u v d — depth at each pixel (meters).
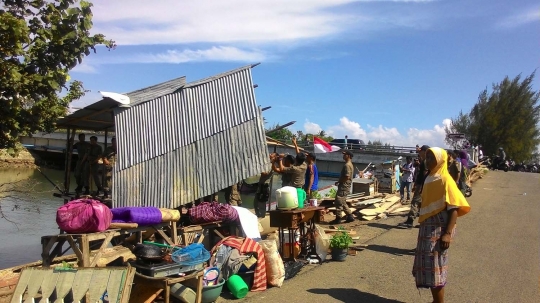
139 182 8.90
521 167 46.22
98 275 4.39
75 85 8.89
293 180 9.90
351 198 12.77
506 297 5.99
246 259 6.32
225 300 5.85
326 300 5.86
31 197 10.26
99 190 12.21
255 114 8.84
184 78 9.66
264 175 10.68
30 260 11.31
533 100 45.56
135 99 9.63
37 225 14.62
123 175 9.00
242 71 9.34
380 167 18.25
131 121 9.32
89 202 5.46
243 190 17.88
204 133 8.96
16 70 5.88
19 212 15.63
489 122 45.84
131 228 6.02
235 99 9.10
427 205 5.30
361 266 7.49
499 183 22.59
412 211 10.99
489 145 46.03
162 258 5.27
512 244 9.15
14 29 5.61
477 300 5.86
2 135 6.34
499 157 35.91
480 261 7.82
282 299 5.89
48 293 4.42
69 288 4.38
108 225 5.62
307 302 5.78
